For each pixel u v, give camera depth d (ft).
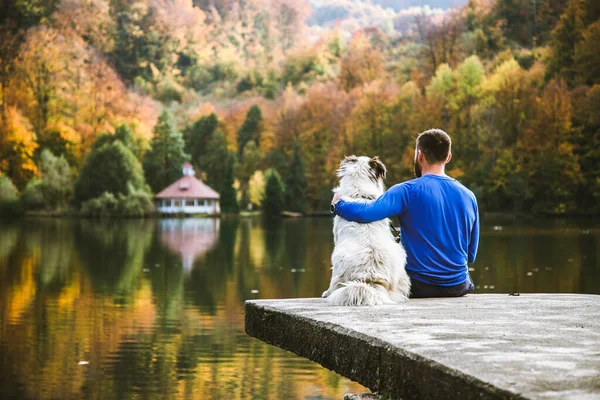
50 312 49.73
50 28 330.75
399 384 8.64
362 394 11.00
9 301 55.52
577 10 248.73
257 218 258.78
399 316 11.42
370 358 9.38
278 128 334.44
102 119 316.40
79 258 96.02
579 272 74.33
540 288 61.98
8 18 310.24
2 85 292.20
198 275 75.77
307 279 71.92
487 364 7.78
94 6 377.71
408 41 389.19
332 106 316.60
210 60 427.74
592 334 9.71
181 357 35.27
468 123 247.29
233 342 38.93
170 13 415.44
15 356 35.58
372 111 284.20
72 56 321.93
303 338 11.35
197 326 43.93
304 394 28.84
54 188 243.40
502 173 222.07
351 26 476.54
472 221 15.21
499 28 317.42
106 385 30.30
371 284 13.51
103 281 69.82
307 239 137.69
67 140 285.64
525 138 220.23
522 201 218.38
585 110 214.90
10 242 125.39
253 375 32.01
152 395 28.58
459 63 317.01
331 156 286.66
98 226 187.62
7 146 260.01
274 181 266.98
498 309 12.44
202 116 352.69
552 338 9.39
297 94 385.09
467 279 15.16
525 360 7.98
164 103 394.93
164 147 302.04
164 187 294.66
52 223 200.85
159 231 165.68
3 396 28.48
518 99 240.12
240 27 450.30
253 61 432.25
